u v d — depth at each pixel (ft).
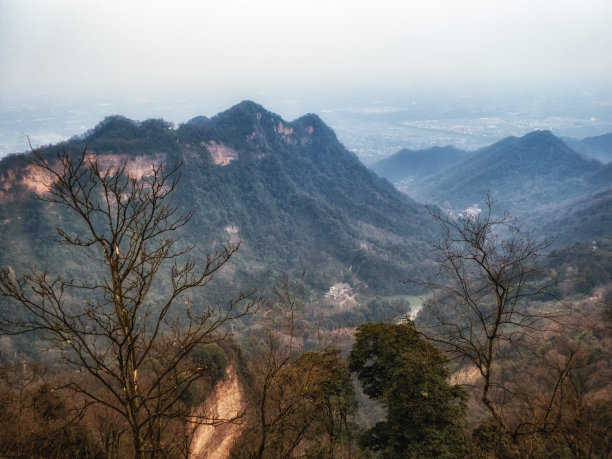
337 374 62.08
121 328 28.76
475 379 100.53
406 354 57.16
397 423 56.24
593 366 73.00
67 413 53.93
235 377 99.19
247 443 62.80
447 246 53.98
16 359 161.89
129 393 29.37
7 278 27.63
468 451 51.01
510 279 47.34
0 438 45.24
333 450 58.23
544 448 49.55
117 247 28.86
